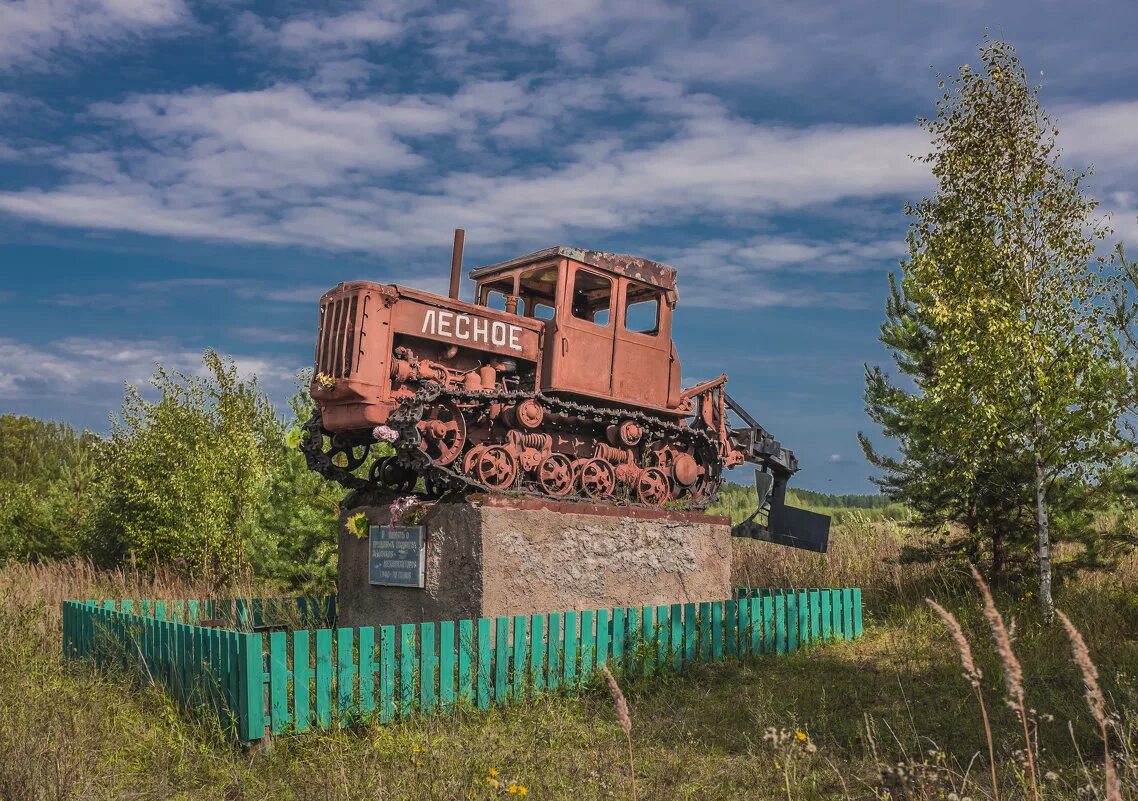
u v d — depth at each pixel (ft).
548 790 19.22
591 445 37.42
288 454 52.42
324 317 32.78
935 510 44.06
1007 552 42.88
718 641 32.94
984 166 39.27
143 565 64.03
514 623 27.76
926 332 45.62
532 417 33.96
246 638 22.98
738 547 58.70
